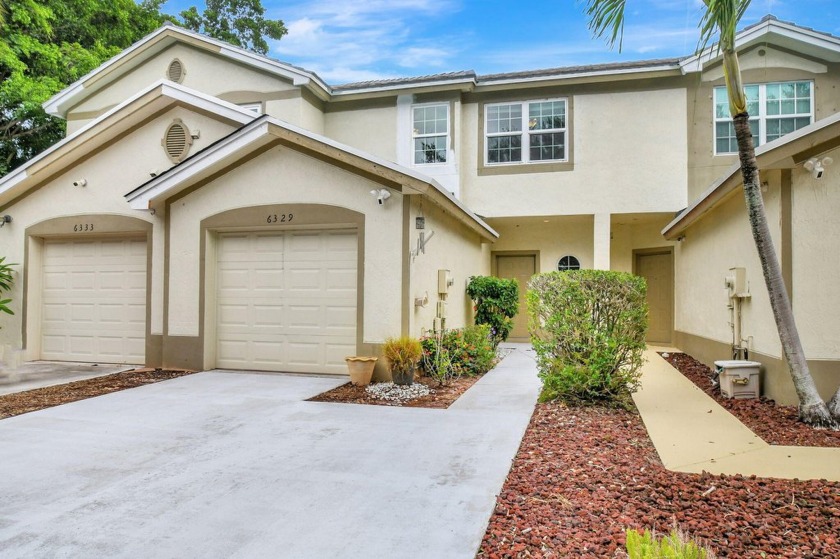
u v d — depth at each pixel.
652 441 5.45
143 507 3.87
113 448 5.24
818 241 6.54
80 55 19.84
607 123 13.95
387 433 5.73
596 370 6.81
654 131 13.70
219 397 7.49
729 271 8.69
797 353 5.98
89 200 10.63
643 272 15.89
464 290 12.58
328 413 6.60
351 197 8.84
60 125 19.86
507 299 12.62
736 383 7.25
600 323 6.98
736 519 3.64
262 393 7.75
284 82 14.47
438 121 14.69
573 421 6.25
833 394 6.35
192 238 9.66
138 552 3.23
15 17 17.41
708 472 4.53
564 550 3.23
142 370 9.75
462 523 3.59
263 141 9.07
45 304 11.10
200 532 3.49
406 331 8.52
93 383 8.60
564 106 14.26
